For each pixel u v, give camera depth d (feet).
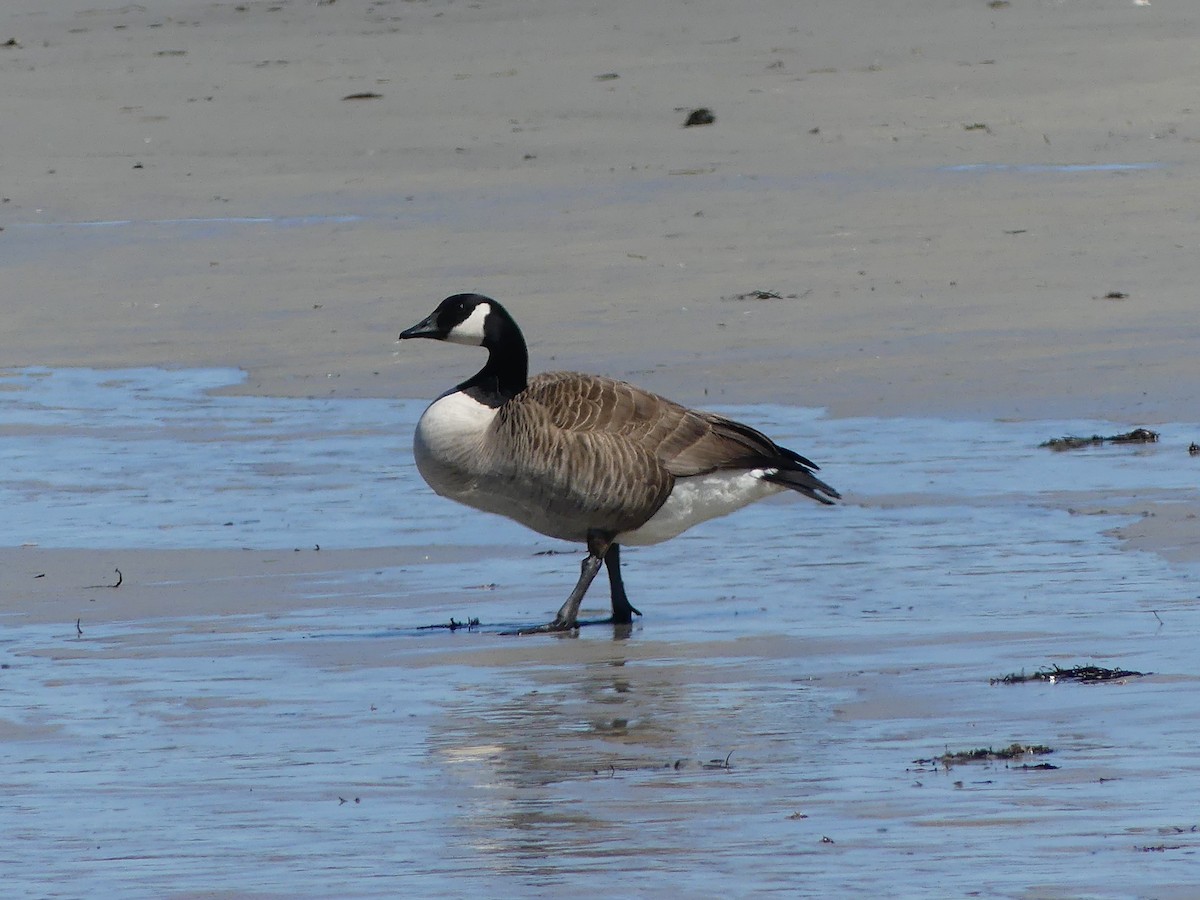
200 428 65.05
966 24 173.78
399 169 119.14
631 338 74.59
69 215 107.86
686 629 40.42
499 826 27.04
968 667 35.27
